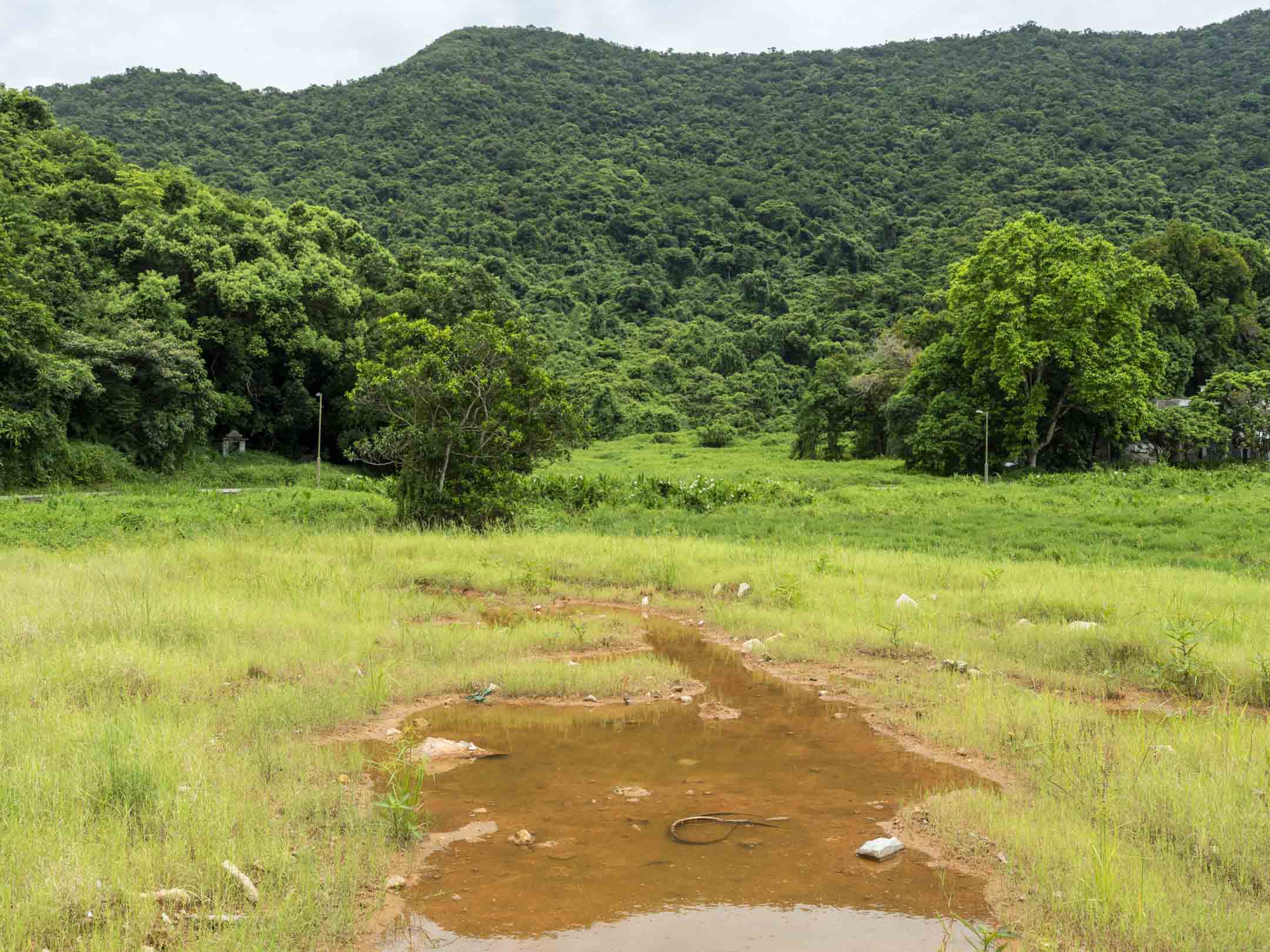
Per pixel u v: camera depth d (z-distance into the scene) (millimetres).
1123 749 6531
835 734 7430
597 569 15164
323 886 4484
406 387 20453
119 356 37844
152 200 50000
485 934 4234
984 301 43469
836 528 22203
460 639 9930
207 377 45000
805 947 4133
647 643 10719
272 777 5859
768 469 48094
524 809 5793
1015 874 4836
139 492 35500
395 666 8672
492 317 21750
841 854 5176
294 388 46750
